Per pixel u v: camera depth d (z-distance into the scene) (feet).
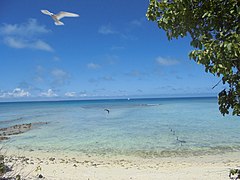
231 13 13.66
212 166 49.37
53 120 167.02
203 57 13.62
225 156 58.95
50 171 44.83
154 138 84.74
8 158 57.93
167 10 15.05
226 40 13.03
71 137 92.38
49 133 104.32
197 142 75.97
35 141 85.10
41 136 96.48
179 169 47.37
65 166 50.42
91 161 56.49
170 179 38.73
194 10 14.60
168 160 56.49
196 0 14.56
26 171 42.37
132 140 82.17
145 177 40.75
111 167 50.08
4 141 85.97
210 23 14.40
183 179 38.32
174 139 81.97
